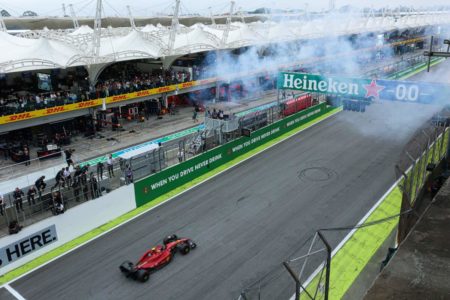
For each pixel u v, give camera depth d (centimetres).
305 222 1667
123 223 1720
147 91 3216
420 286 402
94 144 2727
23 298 1280
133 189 1820
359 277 1309
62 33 3912
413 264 434
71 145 2708
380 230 1584
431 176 1452
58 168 2164
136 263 1430
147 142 2767
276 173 2181
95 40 2939
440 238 476
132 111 3319
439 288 398
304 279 1299
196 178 2153
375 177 2073
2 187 1903
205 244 1534
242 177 2145
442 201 562
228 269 1379
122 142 2764
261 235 1585
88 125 2938
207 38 3969
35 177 2036
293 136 2817
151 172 1942
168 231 1642
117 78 3575
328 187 1984
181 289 1288
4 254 1396
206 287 1292
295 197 1892
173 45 3600
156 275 1359
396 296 392
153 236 1609
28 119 2530
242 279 1323
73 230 1600
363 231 1579
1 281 1360
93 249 1531
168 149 2161
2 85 3184
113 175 1980
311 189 1969
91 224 1666
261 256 1447
